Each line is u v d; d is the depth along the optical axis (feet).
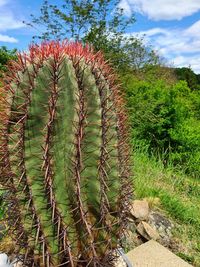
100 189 6.57
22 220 6.61
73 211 6.60
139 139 24.08
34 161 6.42
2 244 9.04
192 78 90.89
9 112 6.48
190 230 13.79
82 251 6.75
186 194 17.62
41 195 6.47
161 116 24.22
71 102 6.42
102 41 44.45
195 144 23.03
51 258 6.63
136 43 46.14
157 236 12.65
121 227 7.06
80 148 6.42
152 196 14.94
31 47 6.67
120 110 7.01
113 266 7.42
